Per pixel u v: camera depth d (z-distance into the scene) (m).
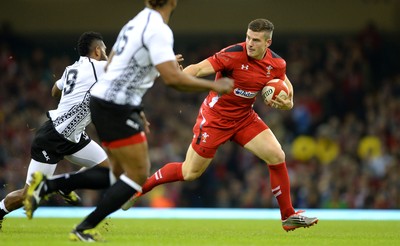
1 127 72.38
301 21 86.31
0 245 20.77
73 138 28.30
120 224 36.16
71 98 28.03
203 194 64.88
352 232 31.62
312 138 70.31
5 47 84.06
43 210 52.47
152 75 21.62
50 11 87.62
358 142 69.75
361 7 85.38
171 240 24.31
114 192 21.27
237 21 87.00
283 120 73.44
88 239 21.42
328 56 80.56
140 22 21.22
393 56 82.81
